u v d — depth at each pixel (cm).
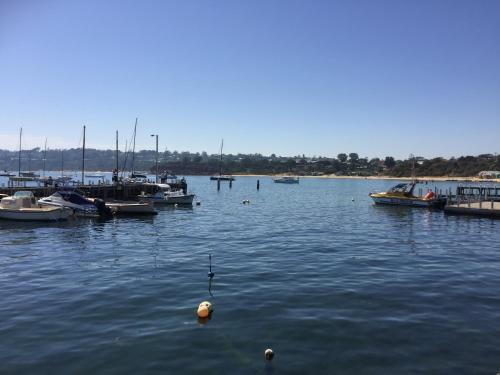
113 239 2680
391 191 5744
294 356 984
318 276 1709
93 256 2122
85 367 927
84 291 1484
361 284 1588
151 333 1109
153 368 924
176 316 1236
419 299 1409
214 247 2395
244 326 1160
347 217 4184
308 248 2364
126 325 1164
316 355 989
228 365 940
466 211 4288
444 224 3612
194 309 1298
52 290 1498
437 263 1989
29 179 6900
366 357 980
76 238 2714
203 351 1006
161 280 1639
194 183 14412
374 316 1241
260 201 6531
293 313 1264
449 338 1087
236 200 6688
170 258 2073
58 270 1811
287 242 2575
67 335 1094
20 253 2200
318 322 1191
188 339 1073
